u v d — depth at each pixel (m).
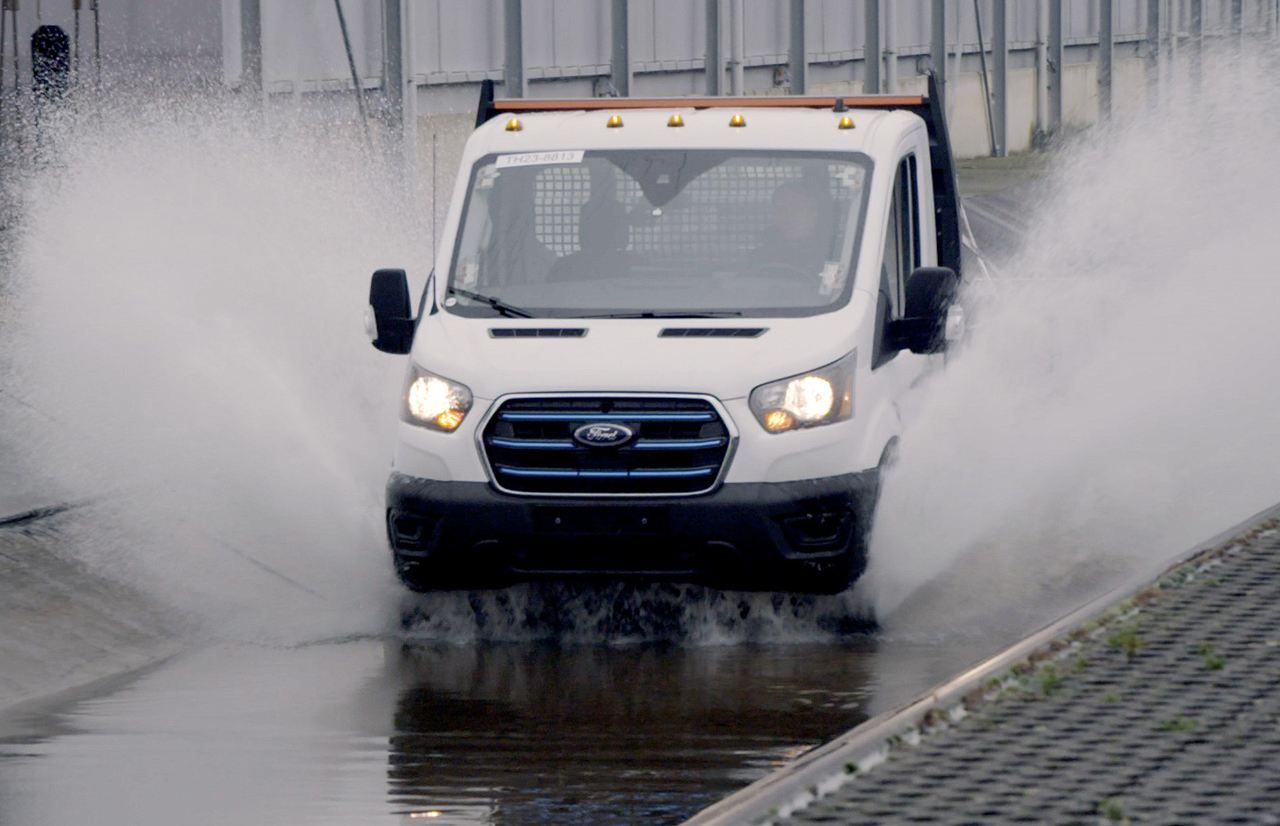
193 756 15.22
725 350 20.02
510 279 21.73
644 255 21.75
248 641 19.84
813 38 89.12
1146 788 9.55
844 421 19.97
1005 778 9.73
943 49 97.06
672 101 24.75
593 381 19.62
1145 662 11.96
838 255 21.39
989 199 58.34
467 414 19.83
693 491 19.47
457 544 19.67
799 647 19.70
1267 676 11.58
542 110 24.83
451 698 17.33
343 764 14.98
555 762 15.02
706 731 16.05
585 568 19.69
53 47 50.12
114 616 19.98
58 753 15.34
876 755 10.12
